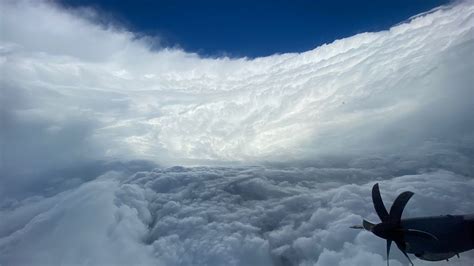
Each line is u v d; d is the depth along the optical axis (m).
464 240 7.10
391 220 7.27
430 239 6.97
